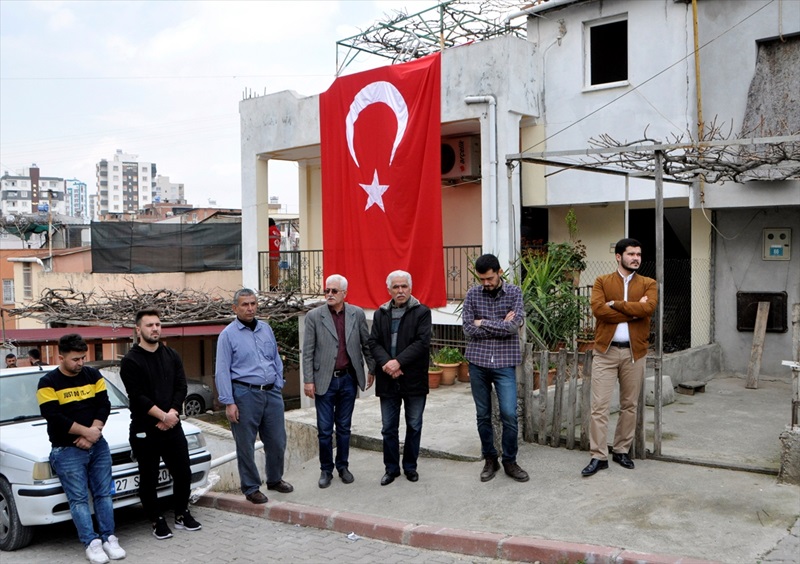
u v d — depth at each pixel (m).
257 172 16.11
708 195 10.84
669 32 11.37
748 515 5.50
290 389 22.23
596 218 12.98
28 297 31.52
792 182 10.20
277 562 5.68
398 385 6.93
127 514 7.64
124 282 24.70
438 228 12.23
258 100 15.85
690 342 11.88
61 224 38.03
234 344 6.94
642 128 11.68
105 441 6.40
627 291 6.57
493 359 6.63
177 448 6.57
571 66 12.39
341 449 7.34
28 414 7.71
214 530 6.66
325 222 14.18
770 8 10.58
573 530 5.52
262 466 8.43
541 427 7.58
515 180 11.93
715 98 11.07
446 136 14.31
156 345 6.62
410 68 12.66
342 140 13.79
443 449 7.70
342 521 6.32
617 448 6.80
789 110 10.46
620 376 6.66
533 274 9.67
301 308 14.28
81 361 6.23
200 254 26.44
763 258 11.18
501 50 11.87
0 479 6.73
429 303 12.38
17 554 6.50
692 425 8.29
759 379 11.16
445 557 5.56
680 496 5.96
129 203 174.75
